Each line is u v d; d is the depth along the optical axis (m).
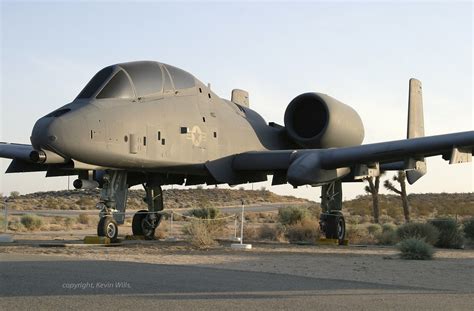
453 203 75.75
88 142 14.00
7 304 5.93
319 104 19.59
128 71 15.70
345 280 8.62
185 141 16.53
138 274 8.43
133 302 6.15
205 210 30.27
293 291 7.20
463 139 15.78
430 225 20.25
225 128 18.19
